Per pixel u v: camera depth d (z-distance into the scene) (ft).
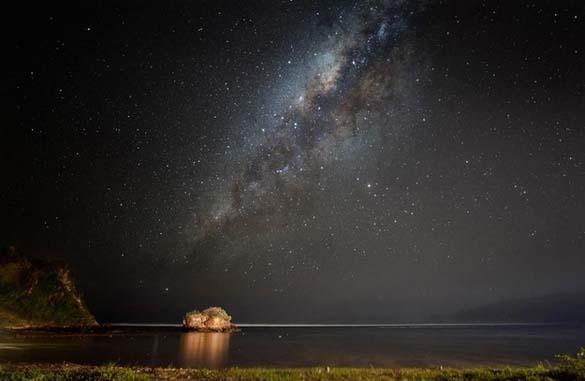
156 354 162.30
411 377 69.97
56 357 134.82
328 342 294.87
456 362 151.33
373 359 161.79
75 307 330.34
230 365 131.13
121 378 66.44
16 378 65.05
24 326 277.03
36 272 337.93
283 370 81.20
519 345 268.21
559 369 65.82
